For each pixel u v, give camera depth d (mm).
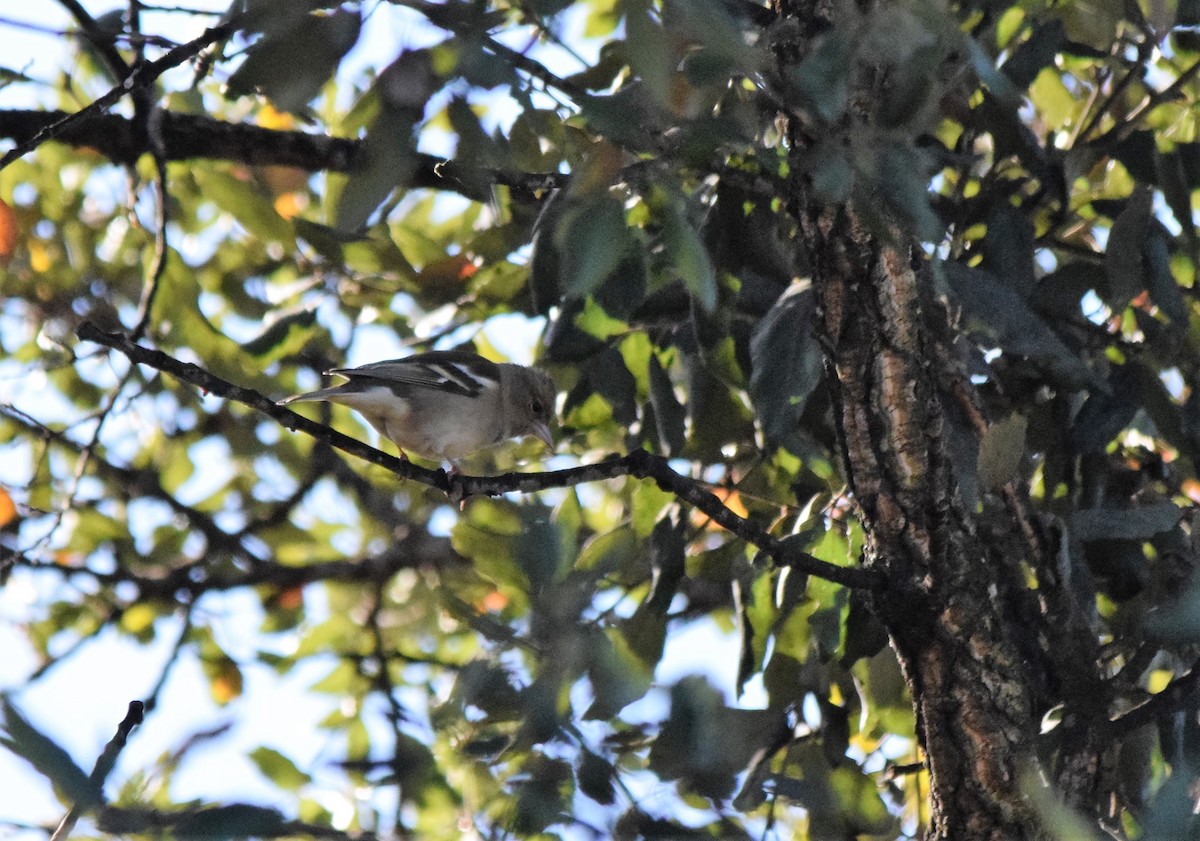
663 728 7461
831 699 10227
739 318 9422
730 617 12516
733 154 8281
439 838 7867
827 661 9297
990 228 9375
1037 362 9039
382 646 13109
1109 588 9430
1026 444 9516
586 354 9266
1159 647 7992
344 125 6129
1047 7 9734
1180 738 7996
